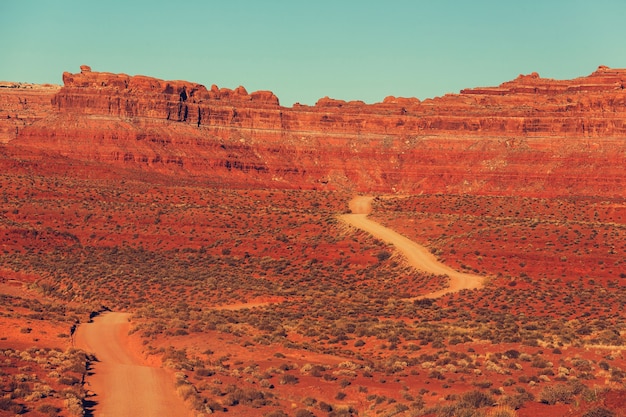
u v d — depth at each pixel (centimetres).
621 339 7681
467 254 12825
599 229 13362
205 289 11669
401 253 13312
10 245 14062
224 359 6919
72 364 5962
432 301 11025
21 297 10762
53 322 8181
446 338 8006
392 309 10500
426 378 6138
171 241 14838
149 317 9212
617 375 6003
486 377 6097
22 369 5588
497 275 12019
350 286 12400
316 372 6306
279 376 6141
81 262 13512
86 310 9712
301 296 11550
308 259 13725
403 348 7669
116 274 12388
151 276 12394
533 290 11312
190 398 5116
